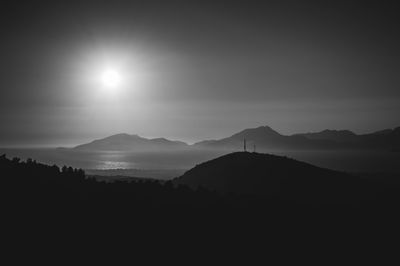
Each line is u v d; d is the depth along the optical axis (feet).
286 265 130.93
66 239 118.93
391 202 309.01
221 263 123.03
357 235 168.76
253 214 167.12
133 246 122.11
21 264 102.83
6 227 118.21
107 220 135.03
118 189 165.17
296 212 183.73
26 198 138.41
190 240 133.59
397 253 155.53
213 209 162.81
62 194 148.56
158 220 142.00
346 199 356.38
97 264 109.50
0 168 164.66
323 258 140.77
